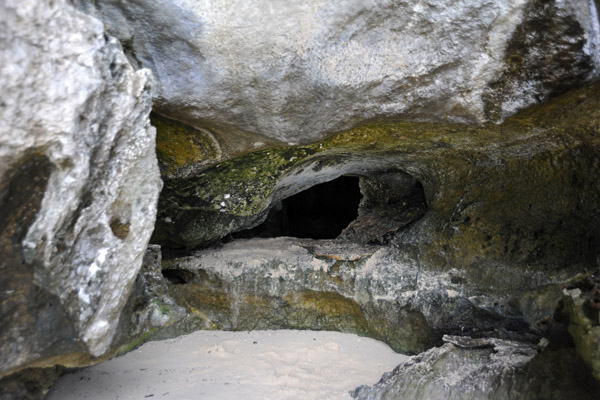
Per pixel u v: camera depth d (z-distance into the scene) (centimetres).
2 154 149
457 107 254
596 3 211
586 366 205
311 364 330
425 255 360
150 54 235
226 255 406
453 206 361
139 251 208
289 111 260
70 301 190
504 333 300
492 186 339
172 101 248
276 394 284
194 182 349
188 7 221
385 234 412
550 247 295
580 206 283
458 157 349
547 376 223
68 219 179
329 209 870
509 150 314
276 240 450
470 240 337
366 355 346
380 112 262
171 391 287
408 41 238
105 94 172
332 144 330
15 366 188
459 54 235
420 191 447
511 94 240
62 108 156
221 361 333
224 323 393
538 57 225
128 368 320
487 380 244
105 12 219
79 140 166
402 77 246
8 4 138
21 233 168
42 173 162
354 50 241
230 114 262
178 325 378
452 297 331
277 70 241
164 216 380
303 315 392
